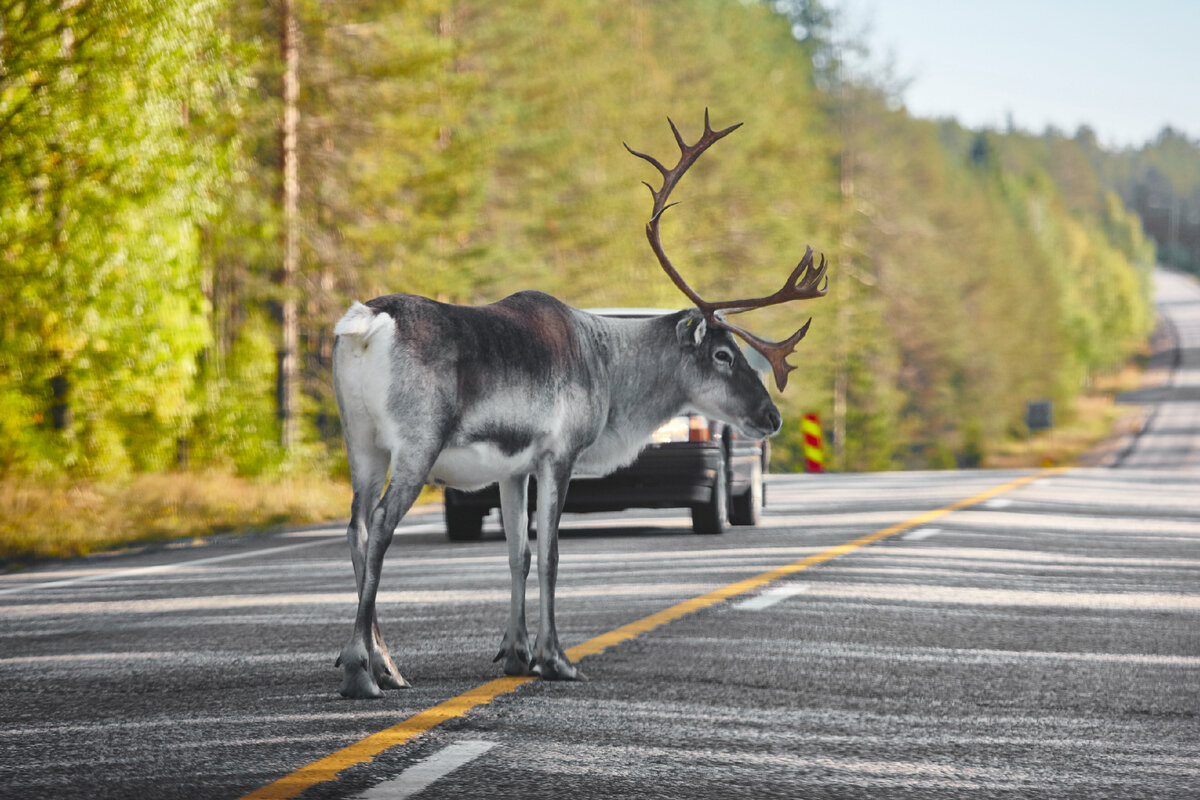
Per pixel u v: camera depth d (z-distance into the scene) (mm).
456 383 11398
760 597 16844
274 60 39562
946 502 32844
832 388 104625
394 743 9711
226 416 35125
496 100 53344
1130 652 13406
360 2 42469
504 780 8820
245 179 37219
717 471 23547
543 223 60719
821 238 92375
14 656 13320
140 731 10141
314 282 41188
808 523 27266
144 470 33344
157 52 26625
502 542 24156
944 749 9711
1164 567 20219
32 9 24500
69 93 24953
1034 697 11398
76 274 27672
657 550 22266
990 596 17078
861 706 11016
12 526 24188
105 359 30172
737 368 13234
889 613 15641
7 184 25297
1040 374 164875
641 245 66188
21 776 8961
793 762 9328
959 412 129500
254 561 21766
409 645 13664
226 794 8523
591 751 9547
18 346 28078
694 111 79750
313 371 44969
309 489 33250
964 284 146250
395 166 42750
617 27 77312
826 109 108812
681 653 13164
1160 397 185500
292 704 11008
